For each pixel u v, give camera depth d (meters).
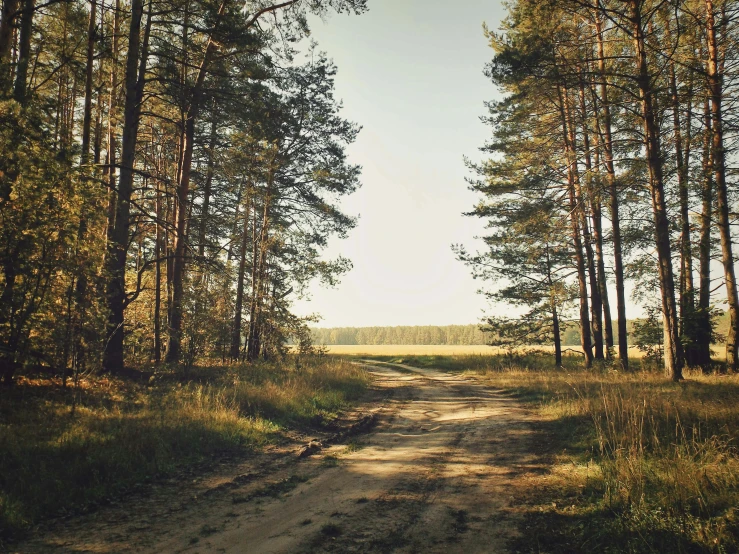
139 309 20.80
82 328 10.35
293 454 7.91
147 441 7.16
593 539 4.36
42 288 9.70
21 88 10.91
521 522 4.89
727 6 15.35
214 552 4.23
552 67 14.88
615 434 6.98
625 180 17.83
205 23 14.71
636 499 5.00
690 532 4.20
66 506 5.20
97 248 10.51
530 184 23.48
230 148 20.44
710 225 17.97
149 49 16.16
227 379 14.08
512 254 25.09
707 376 14.17
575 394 12.49
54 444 6.62
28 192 9.36
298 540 4.50
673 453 6.14
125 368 14.05
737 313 16.09
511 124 24.28
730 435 6.65
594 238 22.84
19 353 9.62
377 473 6.82
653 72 15.15
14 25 11.51
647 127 14.42
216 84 18.34
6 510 4.73
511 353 26.80
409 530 4.74
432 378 23.48
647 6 15.77
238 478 6.51
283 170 23.23
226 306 17.80
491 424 10.28
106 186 12.37
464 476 6.59
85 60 16.23
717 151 15.77
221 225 24.25
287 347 23.19
